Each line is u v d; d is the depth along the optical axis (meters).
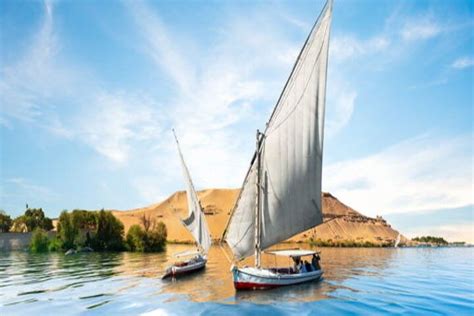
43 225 96.56
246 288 23.16
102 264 44.12
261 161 24.36
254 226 24.09
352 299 21.16
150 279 30.28
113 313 18.09
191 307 19.14
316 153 23.77
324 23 22.69
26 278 30.92
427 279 30.94
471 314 18.19
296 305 19.55
